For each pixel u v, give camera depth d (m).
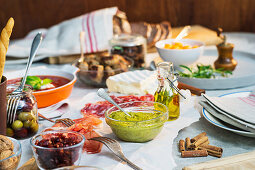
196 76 1.53
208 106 1.13
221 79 1.42
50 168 0.78
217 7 3.19
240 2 3.14
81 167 0.70
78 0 3.20
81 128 0.98
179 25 3.27
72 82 1.27
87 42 2.09
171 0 3.20
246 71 1.63
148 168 0.83
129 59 1.60
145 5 3.21
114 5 3.21
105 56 1.50
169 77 1.09
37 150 0.78
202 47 1.60
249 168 0.83
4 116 0.89
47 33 2.29
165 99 1.08
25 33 3.27
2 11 3.18
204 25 3.25
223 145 1.00
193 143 0.96
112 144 0.88
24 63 1.98
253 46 2.23
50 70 1.43
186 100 1.21
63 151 0.77
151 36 2.13
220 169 0.82
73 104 1.29
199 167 0.83
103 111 1.16
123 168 0.82
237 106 1.07
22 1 3.18
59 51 2.04
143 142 0.95
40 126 1.10
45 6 3.21
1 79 0.90
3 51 0.87
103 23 2.18
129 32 2.19
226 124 1.07
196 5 3.21
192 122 1.08
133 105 1.03
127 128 0.91
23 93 1.00
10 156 0.74
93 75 1.44
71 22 2.27
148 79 1.38
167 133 1.00
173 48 1.61
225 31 3.23
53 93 1.20
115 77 1.40
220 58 1.63
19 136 0.99
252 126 0.97
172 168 0.84
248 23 3.18
